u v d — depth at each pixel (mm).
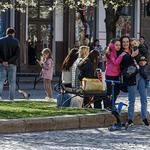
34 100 22812
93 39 49625
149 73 50375
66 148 11930
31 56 49594
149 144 12633
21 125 14609
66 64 20641
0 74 21844
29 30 49375
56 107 18938
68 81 20781
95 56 18672
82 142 12859
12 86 22344
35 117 15547
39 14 49625
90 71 18500
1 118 15328
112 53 16000
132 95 16094
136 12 51500
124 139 13438
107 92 16422
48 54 23281
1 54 21781
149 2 51688
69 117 15609
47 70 23047
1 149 11742
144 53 16250
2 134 14125
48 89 23172
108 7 36219
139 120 17203
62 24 49500
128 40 15898
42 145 12336
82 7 48750
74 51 20734
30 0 30094
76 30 49125
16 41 22000
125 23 51594
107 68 16297
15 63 22047
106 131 15078
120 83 16109
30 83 39500
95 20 49562
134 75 15680
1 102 21156
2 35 45812
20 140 13094
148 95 30266
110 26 36250
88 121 15945
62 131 14961
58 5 48844
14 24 45719
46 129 15094
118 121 15633
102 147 12117
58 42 49344
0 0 44812
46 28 49938
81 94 18531
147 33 51844
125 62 15828
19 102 21500
